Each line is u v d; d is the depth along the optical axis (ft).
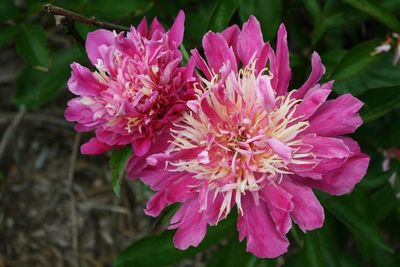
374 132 2.64
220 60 2.02
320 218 1.96
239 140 1.98
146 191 3.01
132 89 1.98
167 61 1.99
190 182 1.99
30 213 3.28
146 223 3.22
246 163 1.95
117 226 3.23
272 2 2.43
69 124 3.35
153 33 2.02
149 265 2.46
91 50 2.08
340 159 1.95
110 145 2.02
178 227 2.01
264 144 1.95
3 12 2.65
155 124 1.99
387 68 2.56
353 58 2.43
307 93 2.01
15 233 3.26
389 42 2.44
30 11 2.67
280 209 1.95
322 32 2.56
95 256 3.20
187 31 2.54
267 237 1.98
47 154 3.35
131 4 2.52
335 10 2.56
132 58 1.99
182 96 1.99
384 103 2.29
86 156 3.33
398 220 2.77
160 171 2.01
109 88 1.99
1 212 3.28
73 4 2.51
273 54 1.97
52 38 3.29
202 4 2.66
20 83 2.82
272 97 1.92
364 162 1.97
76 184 3.29
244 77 1.99
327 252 2.46
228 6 2.31
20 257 3.23
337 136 2.01
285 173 1.97
